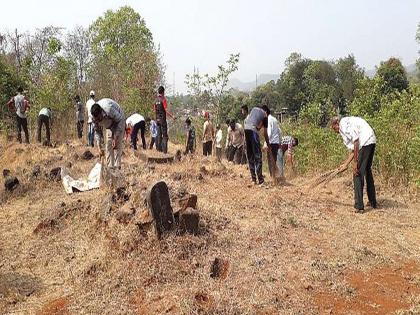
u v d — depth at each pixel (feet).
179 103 69.46
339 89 131.54
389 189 29.25
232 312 14.08
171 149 51.83
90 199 24.91
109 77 70.74
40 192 30.32
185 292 15.20
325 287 15.67
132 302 15.57
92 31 85.40
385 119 32.65
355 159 24.04
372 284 16.02
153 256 17.17
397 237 20.47
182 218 18.53
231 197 25.07
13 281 18.48
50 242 22.06
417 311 14.21
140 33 85.35
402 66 104.94
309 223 21.57
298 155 39.88
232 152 42.88
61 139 57.47
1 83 62.08
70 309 15.74
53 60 64.54
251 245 18.65
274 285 15.66
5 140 53.16
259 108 28.86
